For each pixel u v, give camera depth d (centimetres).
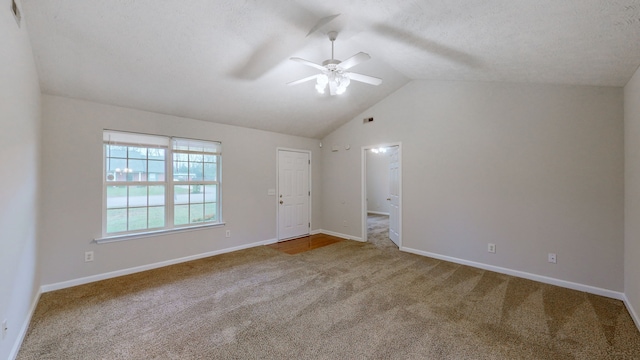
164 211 382
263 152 495
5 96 168
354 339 208
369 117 498
